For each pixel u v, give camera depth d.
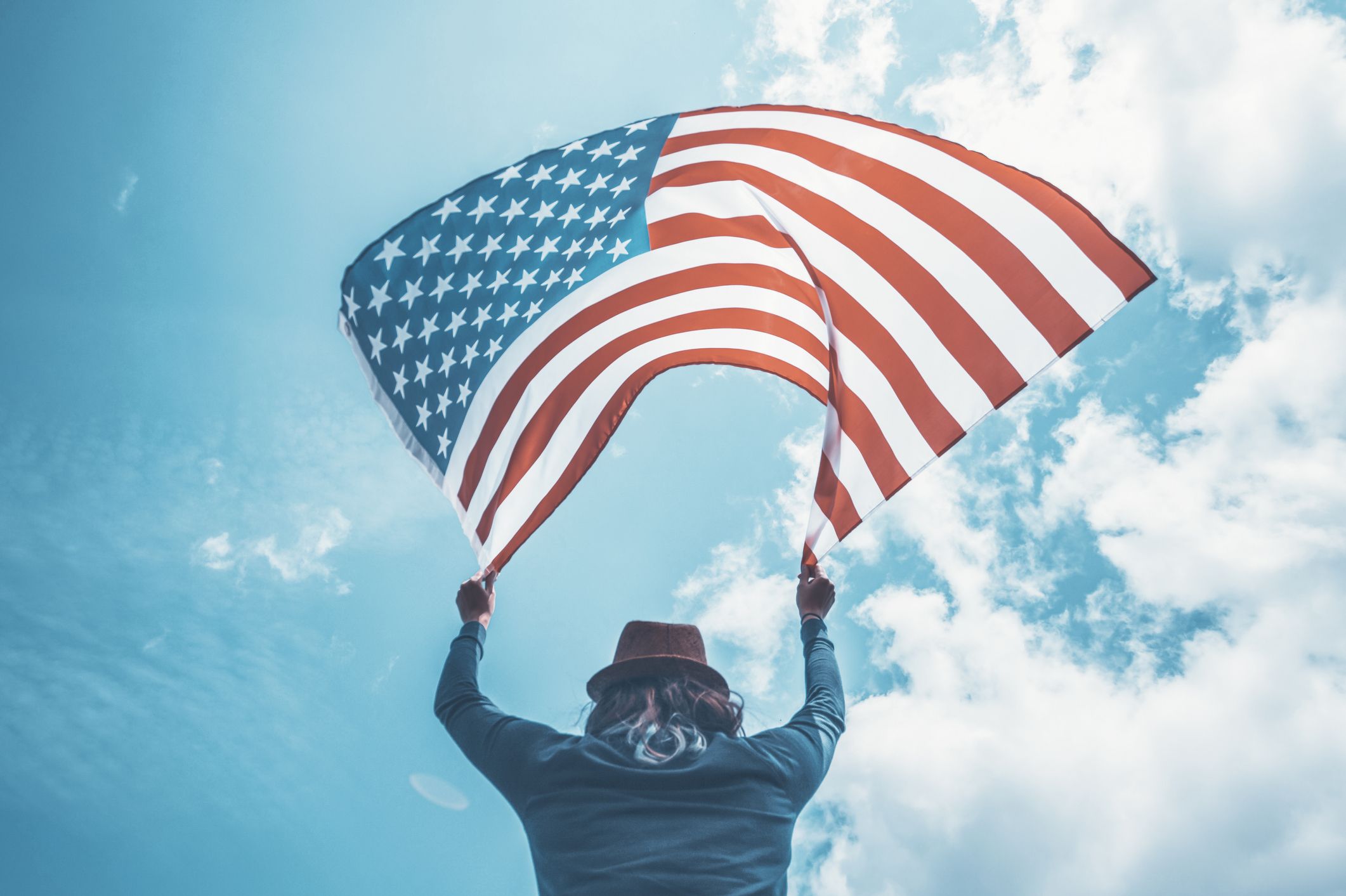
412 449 4.42
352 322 4.52
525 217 4.92
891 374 4.23
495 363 4.71
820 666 2.80
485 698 2.57
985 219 4.24
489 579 3.28
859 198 4.60
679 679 2.46
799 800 2.18
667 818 1.99
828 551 4.00
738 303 5.09
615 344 5.02
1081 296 3.90
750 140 4.88
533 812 2.09
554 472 4.69
